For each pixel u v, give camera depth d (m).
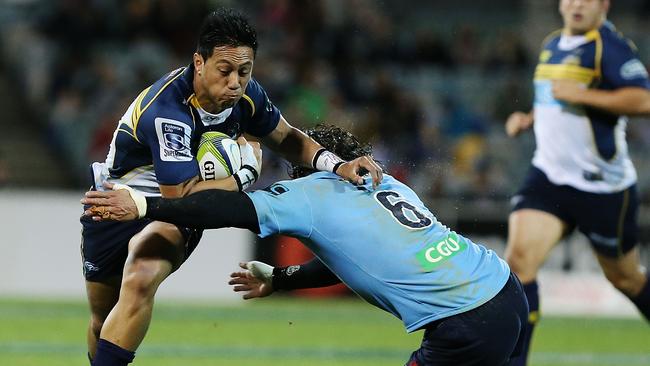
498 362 16.00
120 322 17.47
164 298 46.44
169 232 17.98
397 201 16.44
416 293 15.84
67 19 61.09
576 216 25.55
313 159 17.72
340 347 32.44
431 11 68.00
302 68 58.25
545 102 25.94
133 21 60.47
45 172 60.09
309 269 18.20
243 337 34.31
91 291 19.62
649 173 55.66
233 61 16.45
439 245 16.14
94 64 59.59
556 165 25.50
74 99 59.28
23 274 47.22
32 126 63.00
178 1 60.44
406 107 56.62
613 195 25.44
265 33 60.44
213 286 47.44
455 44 63.75
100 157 53.97
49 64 62.06
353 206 16.16
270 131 18.50
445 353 15.83
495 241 49.03
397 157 54.50
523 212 25.50
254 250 47.50
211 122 17.45
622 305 46.88
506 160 55.47
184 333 34.78
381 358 30.16
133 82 58.41
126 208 15.45
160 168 16.75
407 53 61.75
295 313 42.41
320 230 16.03
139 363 27.78
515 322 16.08
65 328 35.25
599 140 25.27
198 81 16.91
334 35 60.75
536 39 65.25
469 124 58.09
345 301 48.19
